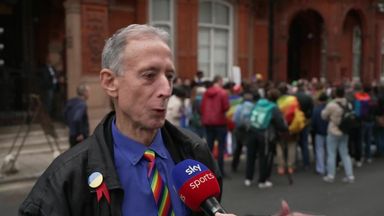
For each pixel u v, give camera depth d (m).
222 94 8.14
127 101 1.35
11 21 12.37
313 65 19.88
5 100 11.14
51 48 12.81
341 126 7.88
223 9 14.73
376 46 20.08
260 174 7.59
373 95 10.32
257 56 16.11
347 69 19.19
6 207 6.34
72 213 1.32
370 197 7.00
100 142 1.40
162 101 1.33
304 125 8.75
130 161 1.40
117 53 1.35
